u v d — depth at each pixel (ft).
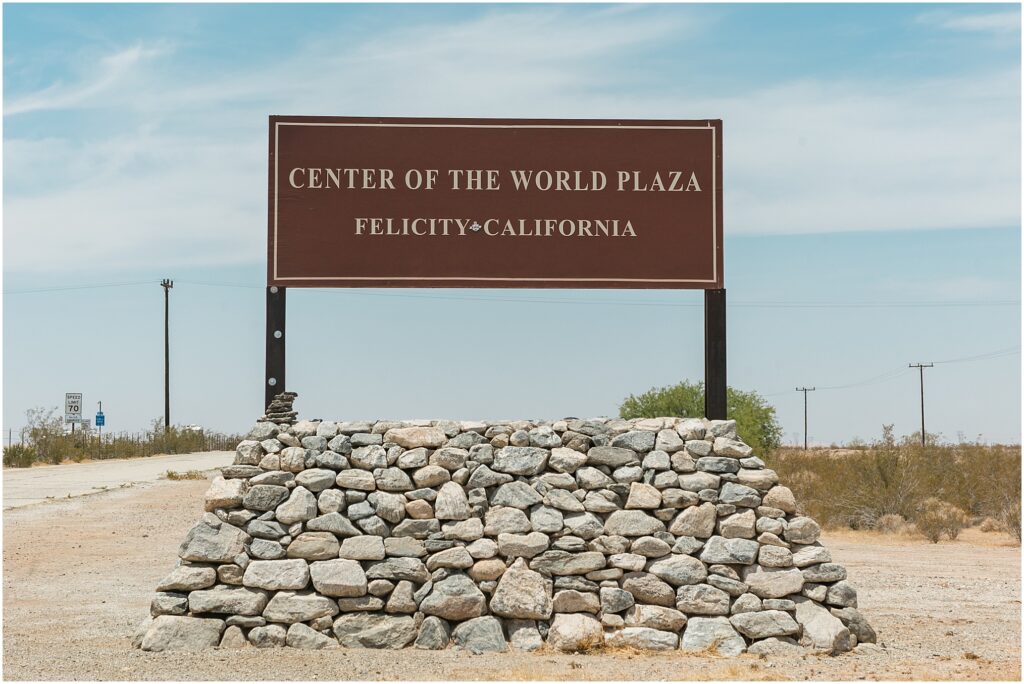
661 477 32.12
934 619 38.14
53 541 59.47
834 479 82.43
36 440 145.69
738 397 102.94
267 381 34.09
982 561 56.59
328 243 34.65
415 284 34.63
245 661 28.53
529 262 34.83
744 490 31.94
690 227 35.09
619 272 34.88
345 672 27.22
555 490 32.01
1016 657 30.63
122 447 166.81
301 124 34.94
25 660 28.81
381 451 32.30
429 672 27.27
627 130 35.27
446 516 31.40
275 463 32.14
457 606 30.48
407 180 34.91
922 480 79.30
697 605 30.89
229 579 30.76
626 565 31.09
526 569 31.01
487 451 32.32
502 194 34.96
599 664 28.50
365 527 31.30
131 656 29.25
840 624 30.71
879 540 67.97
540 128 35.19
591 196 35.04
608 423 33.37
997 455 90.38
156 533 64.44
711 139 35.37
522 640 30.30
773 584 31.14
